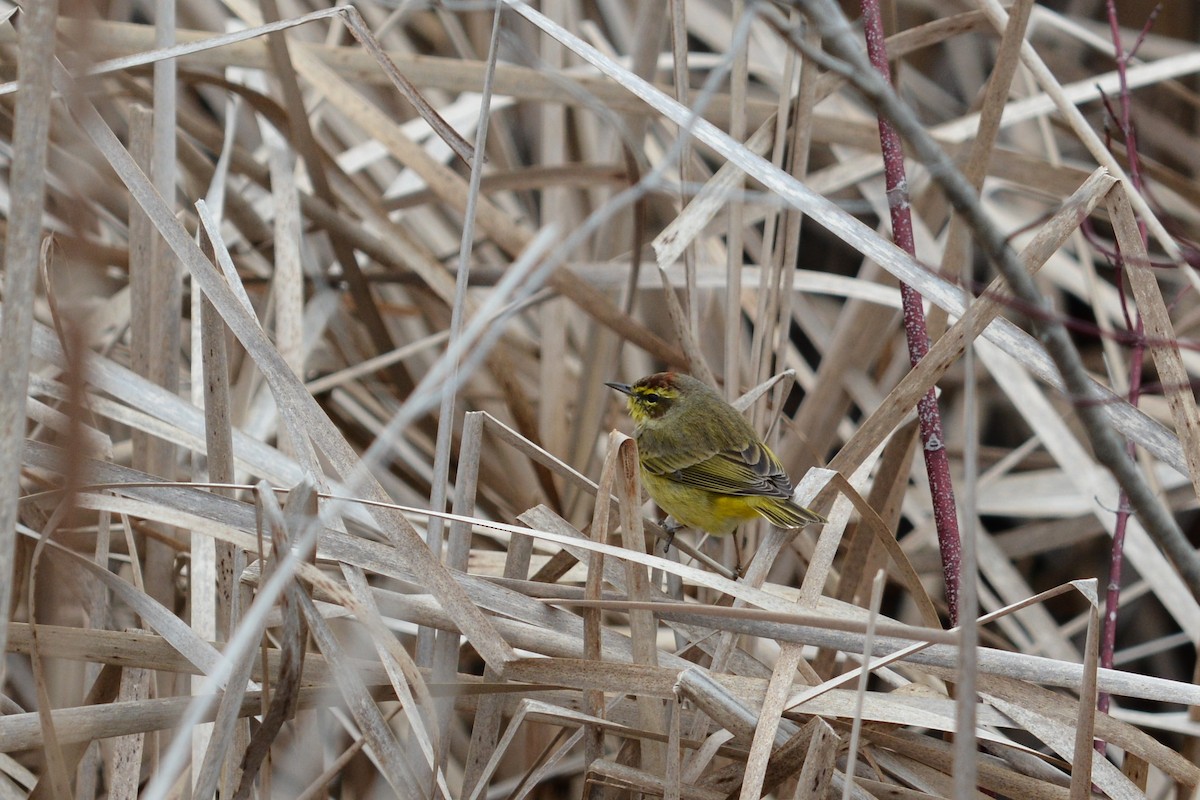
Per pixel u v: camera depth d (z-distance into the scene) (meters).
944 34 9.29
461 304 7.24
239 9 12.89
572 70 13.03
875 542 9.34
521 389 11.53
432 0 8.05
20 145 5.44
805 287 10.96
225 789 6.80
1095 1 15.41
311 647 7.47
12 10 8.03
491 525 6.49
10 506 5.60
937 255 11.68
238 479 9.16
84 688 7.84
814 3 4.67
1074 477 10.66
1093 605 6.02
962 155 9.41
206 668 6.51
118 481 7.23
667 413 10.22
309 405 6.93
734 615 5.92
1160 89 14.96
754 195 7.57
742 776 6.89
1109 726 6.93
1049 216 7.21
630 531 6.89
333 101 11.62
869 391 11.80
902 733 7.64
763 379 9.57
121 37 11.27
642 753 6.96
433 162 11.61
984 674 7.02
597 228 13.49
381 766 6.18
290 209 10.70
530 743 9.36
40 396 9.36
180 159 11.80
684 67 9.38
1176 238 7.76
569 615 7.46
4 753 7.38
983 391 14.14
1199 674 8.81
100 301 10.44
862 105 14.57
